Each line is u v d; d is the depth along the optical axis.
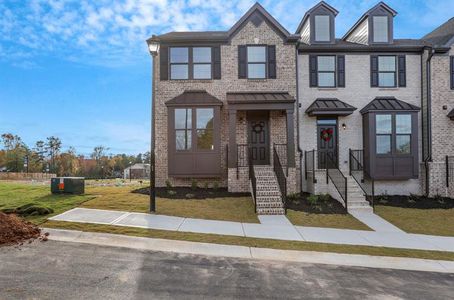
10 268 5.14
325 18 15.54
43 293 4.28
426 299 4.61
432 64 14.55
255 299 4.38
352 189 12.48
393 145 14.05
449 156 14.20
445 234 8.85
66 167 54.41
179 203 11.11
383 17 15.38
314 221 9.73
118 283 4.73
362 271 5.77
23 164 47.88
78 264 5.44
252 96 13.71
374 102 14.63
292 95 14.45
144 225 8.18
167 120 13.91
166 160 14.22
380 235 8.52
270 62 14.55
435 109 14.42
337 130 14.88
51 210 9.00
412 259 6.61
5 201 10.43
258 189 11.37
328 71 15.10
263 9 14.59
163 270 5.35
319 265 5.98
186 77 14.48
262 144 14.52
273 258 6.27
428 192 14.18
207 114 13.67
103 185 18.09
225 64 14.55
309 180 14.02
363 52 15.09
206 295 4.45
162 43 14.46
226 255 6.33
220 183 14.04
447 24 17.11
